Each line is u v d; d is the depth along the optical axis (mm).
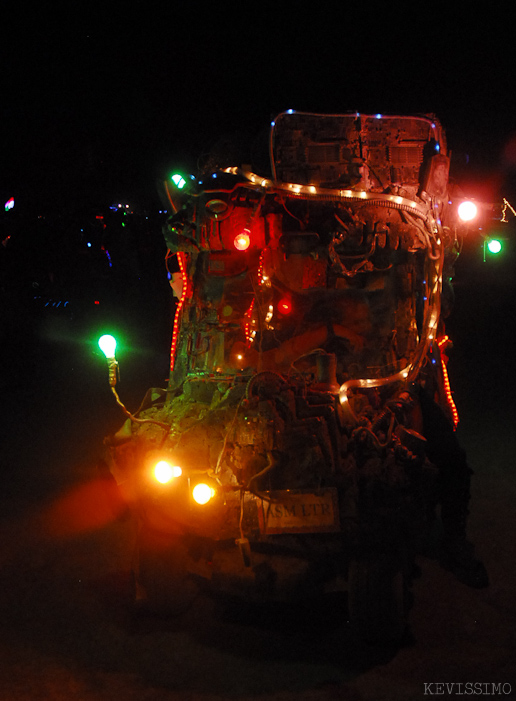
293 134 4484
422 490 3842
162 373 10984
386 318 4391
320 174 4477
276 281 4469
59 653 3879
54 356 11719
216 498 3824
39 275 9500
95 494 6777
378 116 4477
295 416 3770
